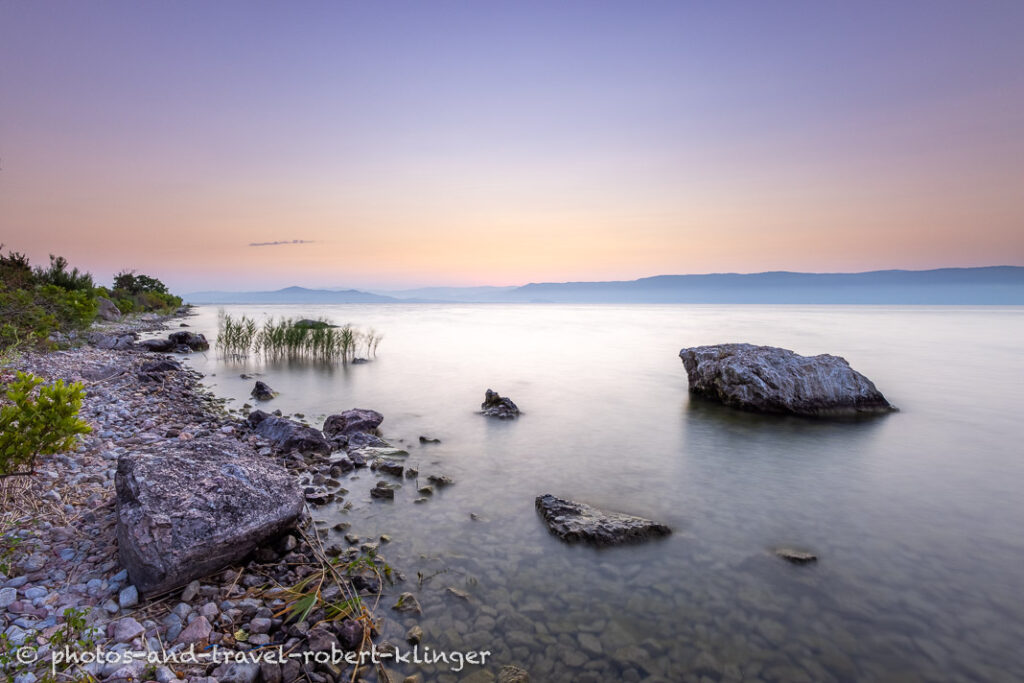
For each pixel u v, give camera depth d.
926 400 15.77
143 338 30.50
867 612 5.22
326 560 5.57
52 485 6.37
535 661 4.39
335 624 4.52
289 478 6.16
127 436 9.33
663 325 52.94
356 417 11.80
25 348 16.72
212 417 12.04
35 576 4.54
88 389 13.08
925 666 4.43
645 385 18.25
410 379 19.17
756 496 8.32
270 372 20.52
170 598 4.53
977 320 61.25
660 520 7.36
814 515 7.60
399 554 6.10
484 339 36.28
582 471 9.37
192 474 5.45
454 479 8.75
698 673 4.30
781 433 12.05
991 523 7.37
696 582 5.72
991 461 10.16
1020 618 5.14
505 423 12.82
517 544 6.47
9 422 5.18
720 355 15.88
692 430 12.29
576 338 37.09
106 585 4.55
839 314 83.56
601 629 4.85
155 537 4.51
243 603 4.61
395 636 4.60
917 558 6.34
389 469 8.98
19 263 26.55
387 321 61.50
